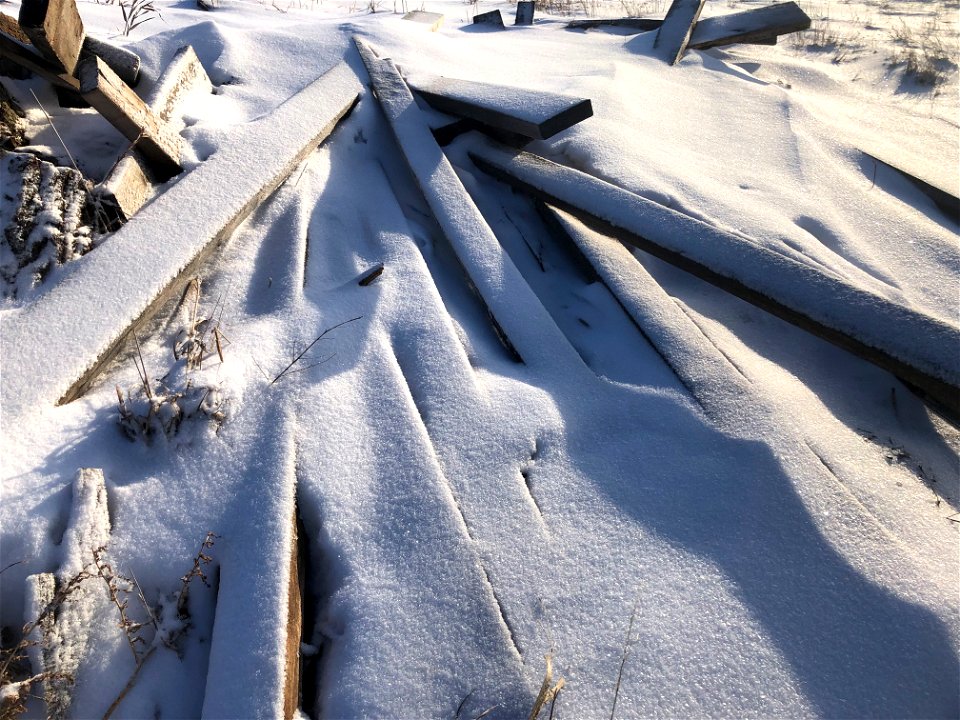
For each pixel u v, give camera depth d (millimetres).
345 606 1840
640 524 2133
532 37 6738
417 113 3900
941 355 2500
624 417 2498
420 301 2828
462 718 1656
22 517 1837
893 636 1863
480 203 3715
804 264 2904
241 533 1934
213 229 2791
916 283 3629
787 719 1709
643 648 1819
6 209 2605
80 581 1729
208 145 3246
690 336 2789
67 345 2289
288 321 2617
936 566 2049
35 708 1598
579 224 3521
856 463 2396
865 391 2994
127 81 3545
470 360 2660
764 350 3104
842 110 5852
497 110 3613
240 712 1585
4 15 2773
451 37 5910
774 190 4117
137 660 1713
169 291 2617
